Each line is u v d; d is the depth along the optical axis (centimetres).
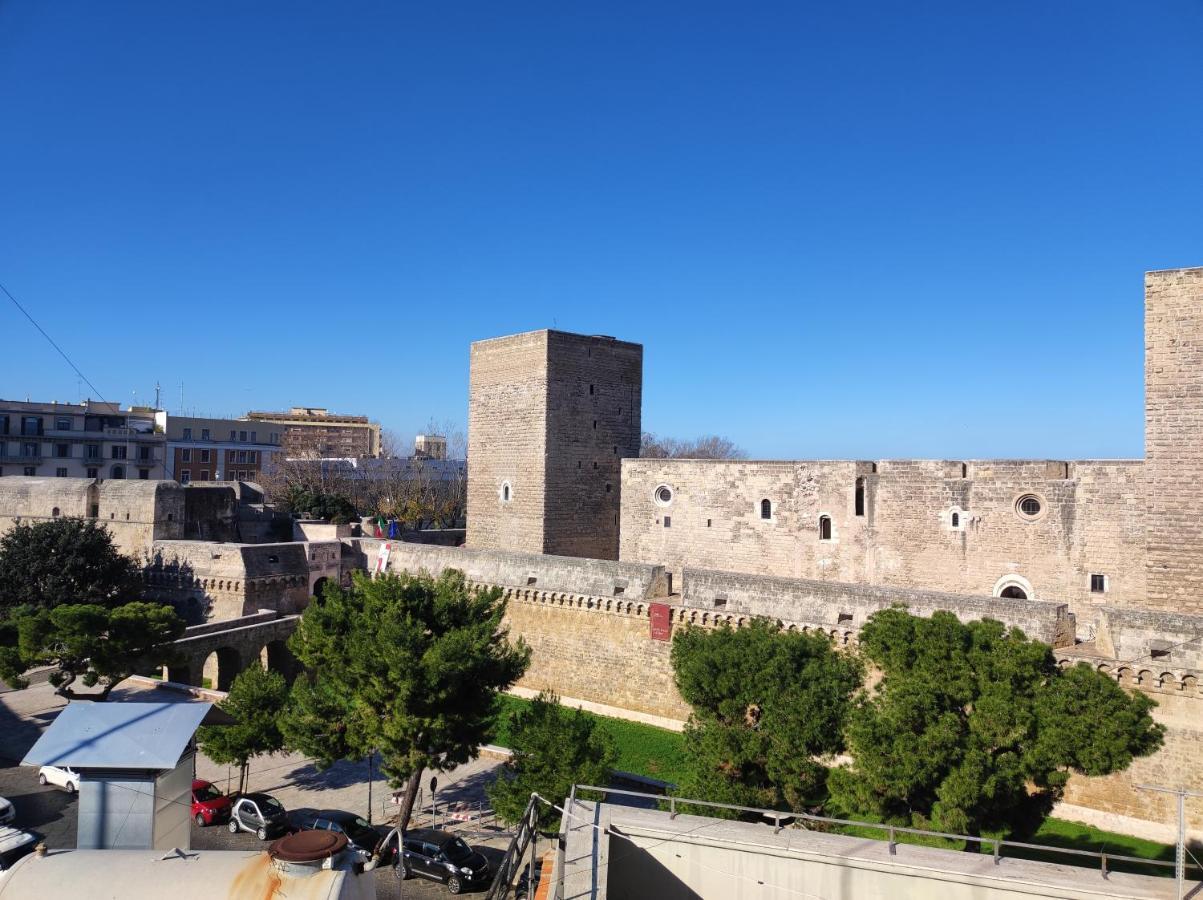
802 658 2573
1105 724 2148
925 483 4288
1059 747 2134
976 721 2206
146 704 1720
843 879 1421
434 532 6838
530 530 5650
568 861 1437
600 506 5909
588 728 2691
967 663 2345
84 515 5631
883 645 2502
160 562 5278
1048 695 2242
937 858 1427
